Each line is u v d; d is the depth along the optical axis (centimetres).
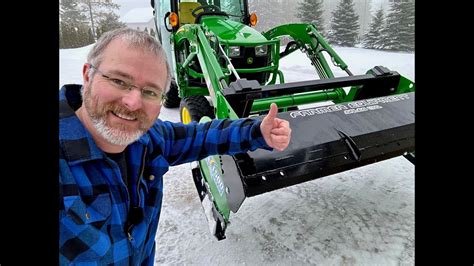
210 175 202
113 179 87
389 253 194
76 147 80
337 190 268
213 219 202
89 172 83
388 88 277
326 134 185
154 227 106
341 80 249
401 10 1142
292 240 207
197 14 386
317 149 176
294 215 234
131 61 84
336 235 211
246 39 321
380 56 967
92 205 81
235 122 132
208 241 208
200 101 313
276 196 260
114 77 83
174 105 516
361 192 263
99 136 88
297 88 230
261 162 160
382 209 238
